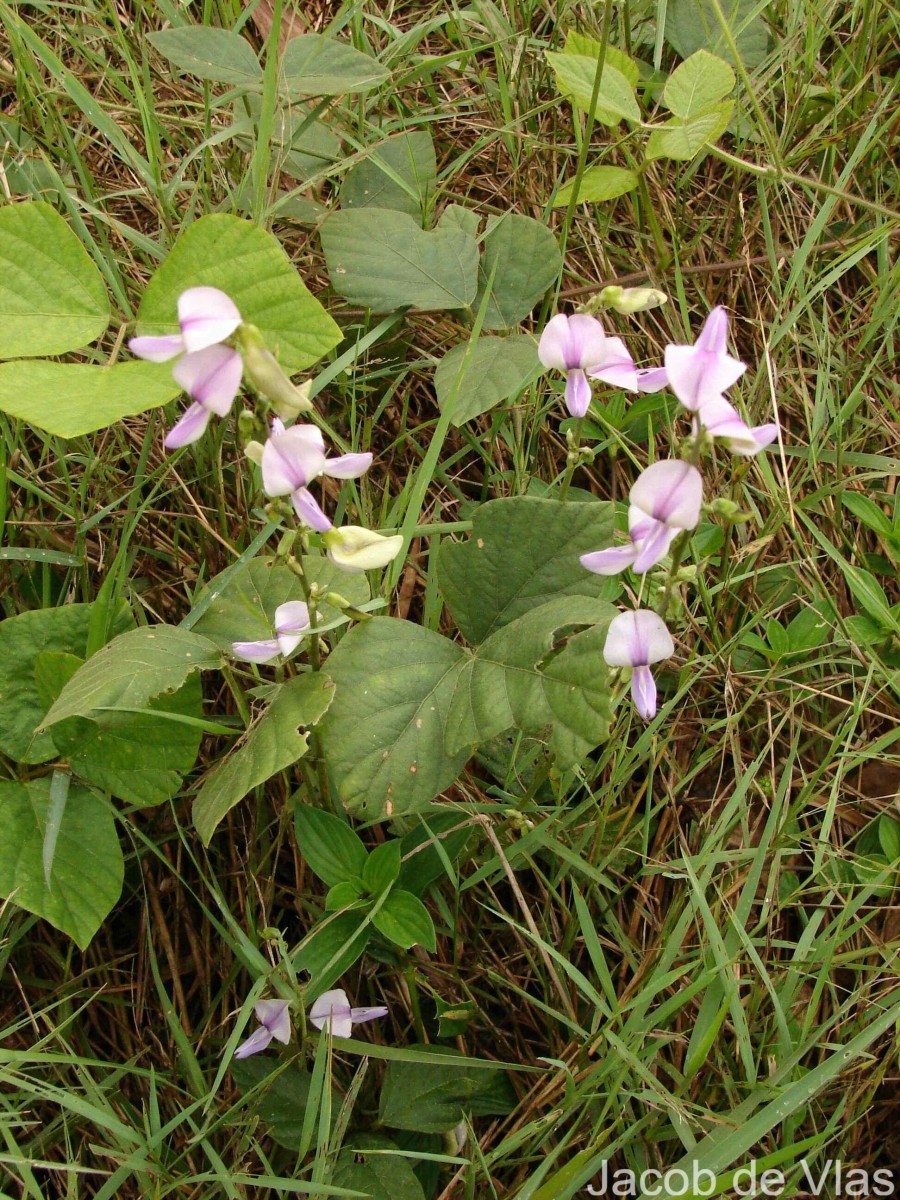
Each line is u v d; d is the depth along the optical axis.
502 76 0.46
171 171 0.44
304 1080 0.34
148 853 0.37
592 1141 0.32
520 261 0.41
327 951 0.33
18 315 0.32
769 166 0.44
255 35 0.48
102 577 0.39
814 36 0.48
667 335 0.45
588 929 0.34
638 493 0.29
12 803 0.34
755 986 0.35
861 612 0.42
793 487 0.43
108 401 0.30
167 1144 0.34
